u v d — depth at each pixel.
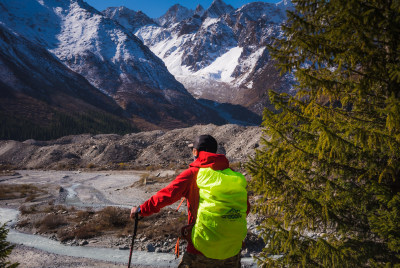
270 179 4.00
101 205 20.80
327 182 3.95
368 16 3.06
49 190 28.55
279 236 4.21
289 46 3.64
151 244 10.79
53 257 10.39
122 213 15.17
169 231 12.08
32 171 50.41
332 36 3.37
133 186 28.52
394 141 3.35
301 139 3.75
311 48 3.44
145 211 2.79
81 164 54.69
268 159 4.12
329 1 3.29
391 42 3.26
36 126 179.62
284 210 4.23
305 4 3.50
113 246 11.26
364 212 4.04
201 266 2.71
